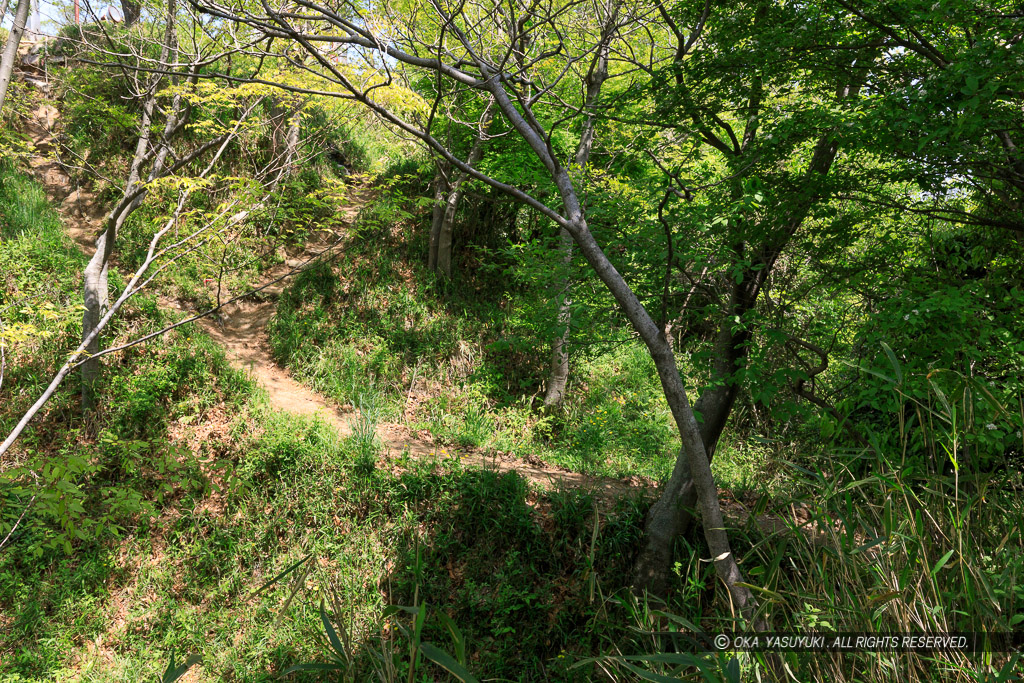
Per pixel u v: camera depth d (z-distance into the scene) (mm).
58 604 6434
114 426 8156
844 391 6246
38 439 7984
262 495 7484
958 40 4934
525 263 9023
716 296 6648
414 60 4457
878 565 2531
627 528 7078
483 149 11180
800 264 6672
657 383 12789
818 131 5426
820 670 2475
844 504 2922
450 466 7832
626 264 6656
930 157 5090
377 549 7086
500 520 7203
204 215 7105
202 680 5969
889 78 5562
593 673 5953
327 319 11562
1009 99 4762
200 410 8727
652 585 6719
